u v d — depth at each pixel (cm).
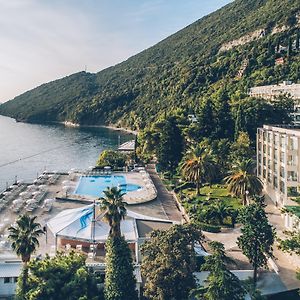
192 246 5362
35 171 17212
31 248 5038
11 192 10775
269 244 5541
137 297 5206
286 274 5962
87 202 9844
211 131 12556
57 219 7512
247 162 8762
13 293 5634
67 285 4984
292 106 13600
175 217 9000
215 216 8081
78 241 6919
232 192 8769
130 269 5169
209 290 4638
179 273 4894
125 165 14650
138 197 10206
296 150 8269
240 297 4744
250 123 11944
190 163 10044
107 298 5028
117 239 5303
